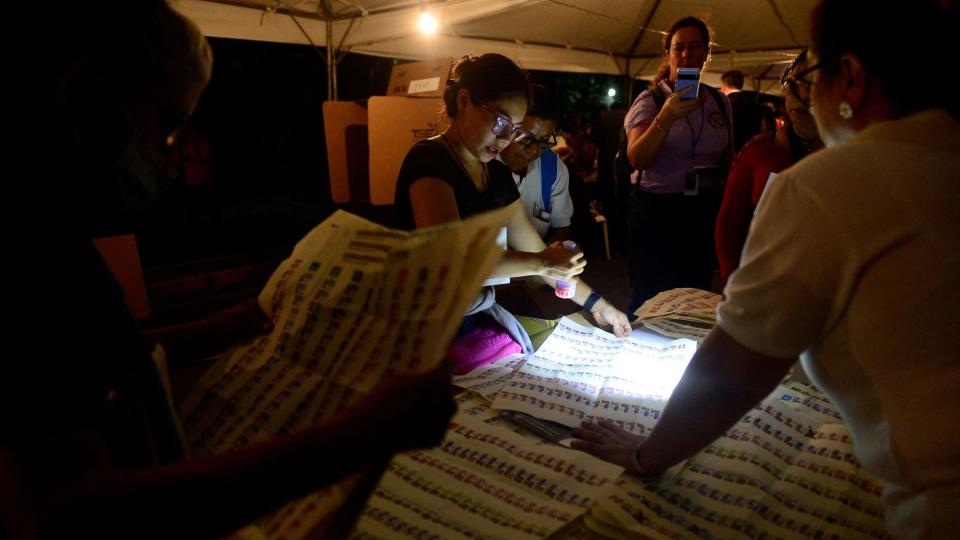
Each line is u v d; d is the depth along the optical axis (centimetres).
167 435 56
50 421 42
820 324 69
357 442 48
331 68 438
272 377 68
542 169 234
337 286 70
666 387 125
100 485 42
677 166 245
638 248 261
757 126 307
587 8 518
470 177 152
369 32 426
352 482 53
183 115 54
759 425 107
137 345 54
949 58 63
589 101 1126
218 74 674
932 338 62
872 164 64
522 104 144
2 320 41
